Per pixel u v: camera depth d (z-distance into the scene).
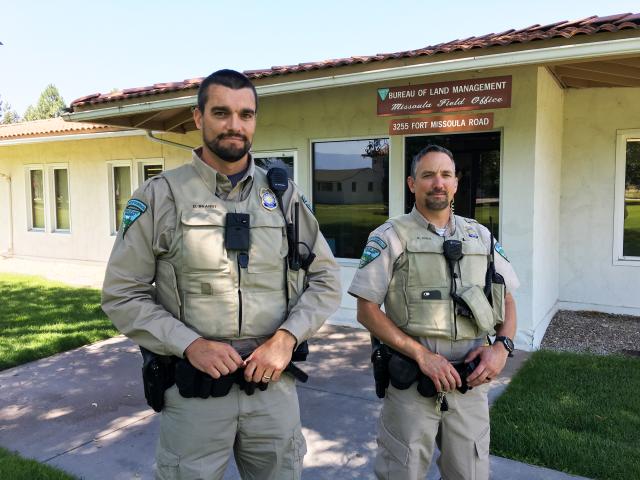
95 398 4.38
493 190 5.88
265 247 1.96
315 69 5.61
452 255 2.29
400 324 2.32
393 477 2.29
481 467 2.31
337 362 5.23
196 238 1.89
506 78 5.21
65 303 7.83
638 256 6.94
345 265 6.64
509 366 4.95
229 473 3.20
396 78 5.12
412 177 2.42
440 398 2.22
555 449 3.26
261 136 7.14
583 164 7.01
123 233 1.92
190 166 2.01
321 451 3.46
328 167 6.78
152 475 3.18
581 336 6.04
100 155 11.01
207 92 1.91
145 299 1.91
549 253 6.47
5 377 4.89
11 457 3.32
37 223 12.55
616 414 3.74
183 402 1.90
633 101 6.67
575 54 4.36
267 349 1.86
